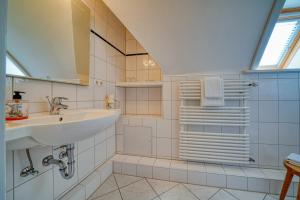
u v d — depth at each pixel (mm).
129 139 1982
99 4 1661
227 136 1627
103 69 1751
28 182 926
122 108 2256
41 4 983
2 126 328
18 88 873
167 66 1766
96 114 1132
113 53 1993
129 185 1556
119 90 2162
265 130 1624
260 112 1633
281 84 1590
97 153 1631
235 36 1371
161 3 1218
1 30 322
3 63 327
